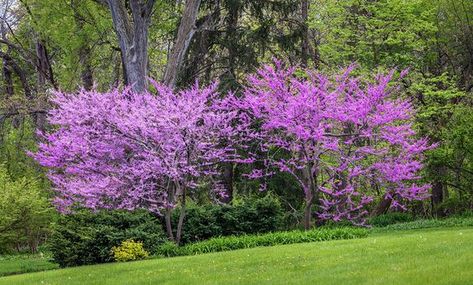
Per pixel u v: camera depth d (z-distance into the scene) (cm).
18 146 2309
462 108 1891
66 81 2317
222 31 2128
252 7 2120
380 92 1551
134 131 1462
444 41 2162
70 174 1639
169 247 1306
